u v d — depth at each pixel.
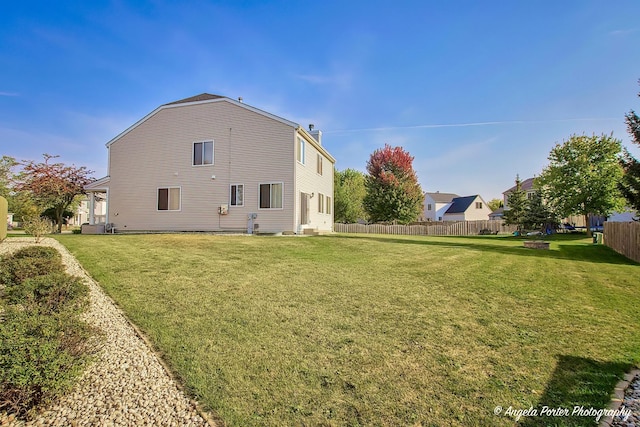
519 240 19.89
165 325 4.38
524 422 2.49
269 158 15.98
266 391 2.91
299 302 5.31
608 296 6.09
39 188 20.03
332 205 24.31
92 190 18.91
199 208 16.81
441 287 6.31
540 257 10.82
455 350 3.71
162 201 17.38
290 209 15.60
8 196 34.41
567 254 12.49
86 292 4.62
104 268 7.51
